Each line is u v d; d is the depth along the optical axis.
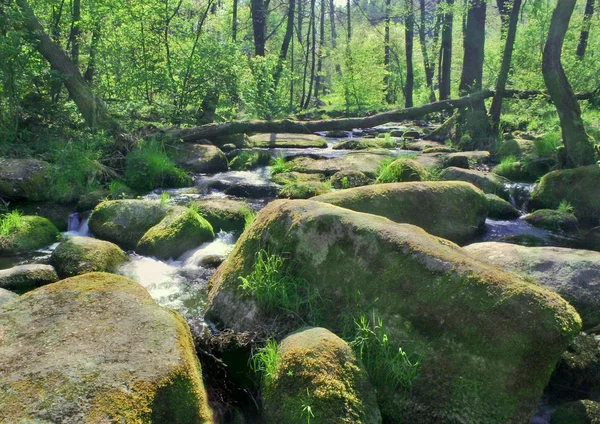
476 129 13.50
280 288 4.02
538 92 13.73
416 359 3.28
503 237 6.84
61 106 11.10
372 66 27.91
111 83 13.45
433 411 3.07
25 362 2.73
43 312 3.23
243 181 9.41
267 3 21.94
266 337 3.75
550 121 13.48
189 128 12.04
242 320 4.04
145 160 9.46
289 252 4.18
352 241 3.95
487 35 28.33
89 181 8.58
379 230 3.90
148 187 9.17
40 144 9.72
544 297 3.22
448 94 22.77
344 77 27.36
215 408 3.18
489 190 8.77
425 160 10.52
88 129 10.62
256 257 4.35
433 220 6.52
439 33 24.25
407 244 3.74
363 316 3.61
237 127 12.54
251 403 3.30
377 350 3.41
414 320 3.43
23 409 2.39
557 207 8.16
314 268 4.04
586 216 7.89
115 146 10.23
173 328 3.10
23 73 10.23
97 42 13.07
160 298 4.84
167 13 13.37
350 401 2.91
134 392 2.55
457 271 3.46
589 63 16.98
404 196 6.45
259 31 21.00
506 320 3.17
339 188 8.73
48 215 7.40
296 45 38.94
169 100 13.65
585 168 8.24
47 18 12.66
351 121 14.03
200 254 5.88
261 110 16.55
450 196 6.73
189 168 10.37
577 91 15.24
